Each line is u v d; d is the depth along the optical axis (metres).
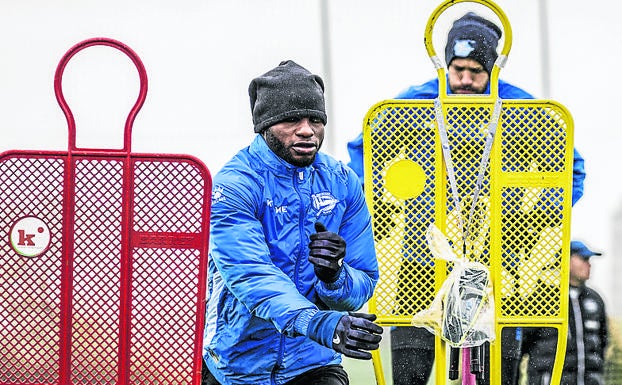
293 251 13.38
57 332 13.68
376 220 16.22
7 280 13.66
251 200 13.21
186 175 13.58
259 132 13.51
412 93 17.42
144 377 13.69
